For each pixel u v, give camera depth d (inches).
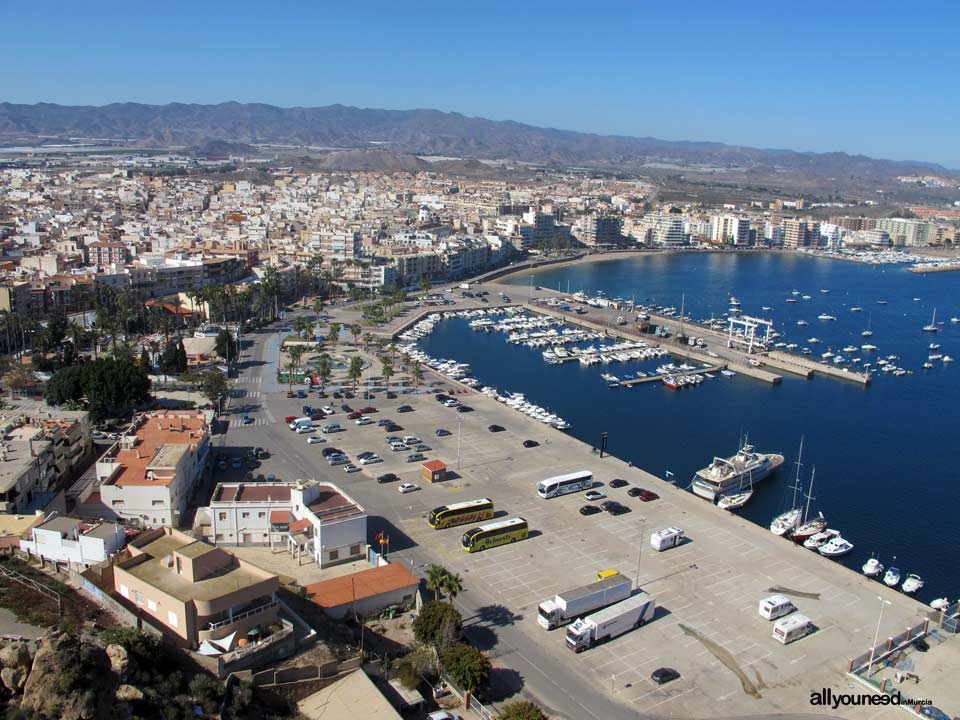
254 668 4798.2
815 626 6481.3
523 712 4830.2
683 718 5315.0
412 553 7367.1
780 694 5595.5
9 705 3993.6
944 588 7770.7
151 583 5036.9
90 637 4544.8
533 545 7637.8
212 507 7214.6
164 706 4244.6
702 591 6958.7
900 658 6082.7
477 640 6058.1
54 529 5876.0
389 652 5669.3
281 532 7268.7
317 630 5526.6
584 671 5757.9
